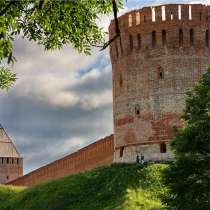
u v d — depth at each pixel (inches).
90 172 2277.3
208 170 1386.6
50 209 2053.4
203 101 1456.7
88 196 2055.9
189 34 2342.5
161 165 2134.6
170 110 2287.2
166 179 1419.8
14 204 2258.9
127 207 1838.1
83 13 698.8
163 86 2309.3
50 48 736.3
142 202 1867.6
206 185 1365.7
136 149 2316.7
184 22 2340.1
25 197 2271.2
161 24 2346.2
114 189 2026.3
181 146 1416.1
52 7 657.6
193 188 1375.5
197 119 1434.5
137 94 2358.5
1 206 2303.2
